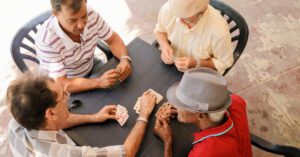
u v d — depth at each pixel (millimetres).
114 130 1585
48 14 2014
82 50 1929
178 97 1313
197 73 1275
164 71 1836
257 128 2514
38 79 1205
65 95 1338
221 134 1273
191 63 1770
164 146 1484
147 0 3596
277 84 2793
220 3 2070
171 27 1868
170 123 1588
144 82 1787
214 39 1726
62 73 1822
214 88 1200
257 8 3469
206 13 1655
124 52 1940
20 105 1146
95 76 1882
